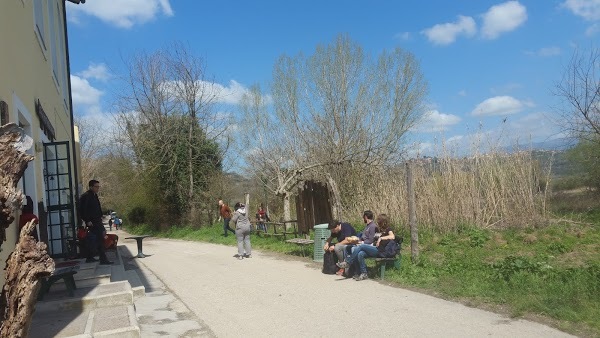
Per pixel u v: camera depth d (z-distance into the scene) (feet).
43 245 11.79
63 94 51.88
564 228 41.65
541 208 44.75
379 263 31.53
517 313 20.83
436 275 29.35
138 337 19.36
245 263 41.06
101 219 36.45
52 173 36.73
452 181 46.26
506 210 44.45
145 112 95.71
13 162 11.46
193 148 95.81
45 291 24.14
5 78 21.02
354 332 19.89
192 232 86.33
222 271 37.11
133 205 117.08
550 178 45.96
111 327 20.03
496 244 38.78
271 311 23.95
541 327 19.08
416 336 18.92
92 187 36.24
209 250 54.03
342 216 55.11
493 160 46.93
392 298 25.20
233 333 20.62
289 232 57.00
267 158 93.86
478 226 44.27
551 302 21.35
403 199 47.39
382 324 20.72
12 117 21.95
